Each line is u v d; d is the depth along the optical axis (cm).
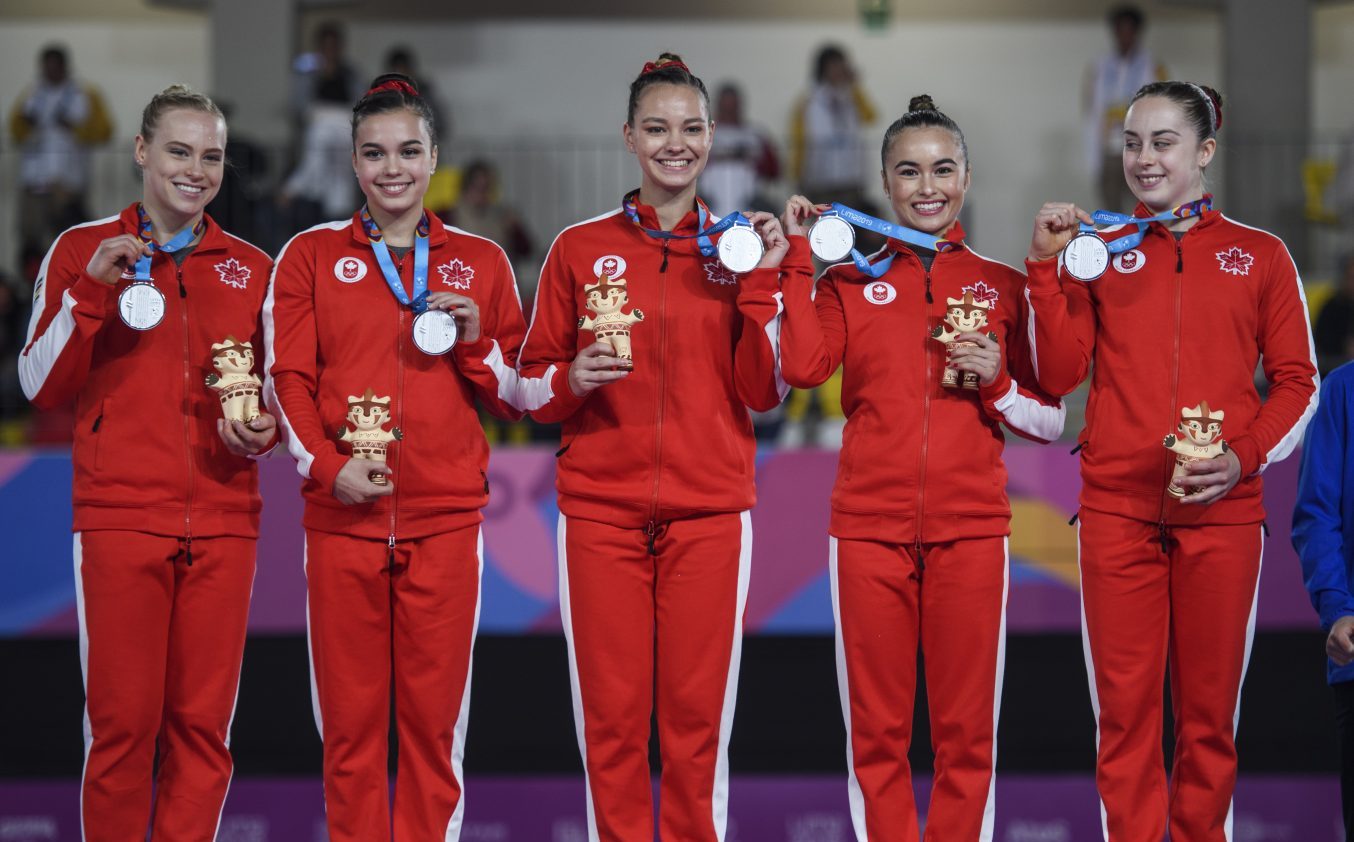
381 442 848
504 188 2109
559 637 1477
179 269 898
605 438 875
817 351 858
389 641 888
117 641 873
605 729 866
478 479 898
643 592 875
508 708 1473
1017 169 2644
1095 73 2177
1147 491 867
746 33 2670
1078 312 886
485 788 1341
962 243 907
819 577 1434
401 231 901
